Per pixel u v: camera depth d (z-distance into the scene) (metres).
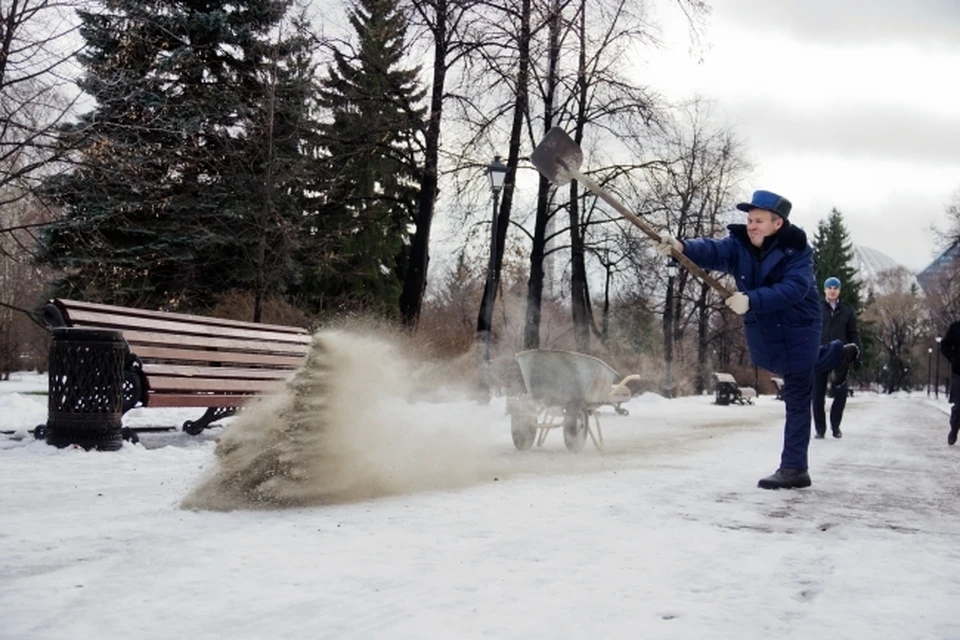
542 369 9.36
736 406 29.62
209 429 10.96
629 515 5.25
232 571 3.62
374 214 30.92
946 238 50.84
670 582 3.62
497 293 26.20
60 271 21.94
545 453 9.29
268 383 10.37
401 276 36.06
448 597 3.31
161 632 2.81
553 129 6.66
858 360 13.12
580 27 21.95
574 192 24.84
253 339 10.46
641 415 19.56
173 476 6.52
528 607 3.21
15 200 14.12
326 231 28.91
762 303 6.45
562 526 4.80
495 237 19.73
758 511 5.56
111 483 6.12
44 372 53.19
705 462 8.66
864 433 14.70
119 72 15.48
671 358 39.06
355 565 3.77
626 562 3.96
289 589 3.36
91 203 15.77
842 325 13.05
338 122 24.06
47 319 8.17
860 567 4.00
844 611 3.27
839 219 101.44
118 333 8.19
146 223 22.92
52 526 4.50
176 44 21.95
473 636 2.86
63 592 3.25
